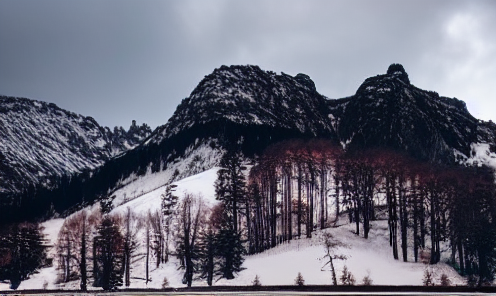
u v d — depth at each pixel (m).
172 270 127.12
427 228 132.75
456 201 131.12
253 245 134.62
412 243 130.75
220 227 127.81
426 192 130.88
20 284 132.25
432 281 110.06
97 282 124.00
